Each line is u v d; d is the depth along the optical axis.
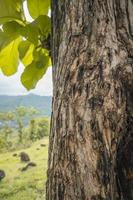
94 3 1.01
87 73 0.91
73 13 1.03
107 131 0.85
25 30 1.51
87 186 0.85
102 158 0.85
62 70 0.98
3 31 1.55
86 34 0.98
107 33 0.96
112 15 1.00
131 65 0.92
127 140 0.87
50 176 0.96
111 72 0.90
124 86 0.89
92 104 0.88
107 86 0.88
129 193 0.86
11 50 1.85
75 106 0.90
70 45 0.99
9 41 1.57
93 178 0.85
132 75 0.90
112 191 0.84
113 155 0.85
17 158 25.05
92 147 0.85
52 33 1.22
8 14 1.66
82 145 0.87
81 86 0.91
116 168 0.86
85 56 0.94
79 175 0.86
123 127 0.86
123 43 0.95
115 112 0.86
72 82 0.93
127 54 0.93
